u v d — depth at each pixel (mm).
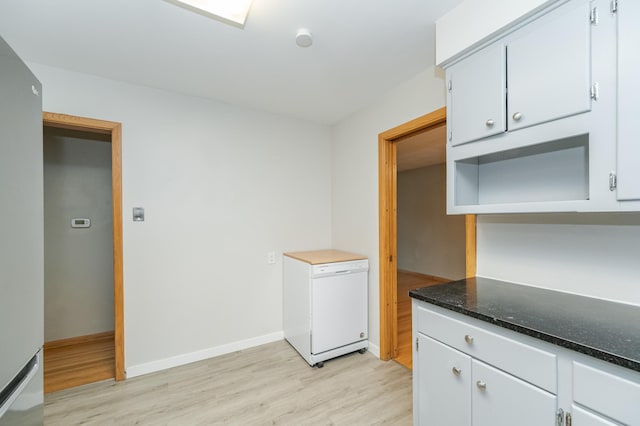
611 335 929
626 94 965
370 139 2646
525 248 1557
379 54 1872
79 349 2773
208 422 1749
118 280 2186
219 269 2604
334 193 3197
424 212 5820
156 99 2340
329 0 1387
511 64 1275
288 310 2797
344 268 2510
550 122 1160
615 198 995
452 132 1541
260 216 2816
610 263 1265
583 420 878
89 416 1801
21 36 1640
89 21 1519
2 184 992
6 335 1007
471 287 1538
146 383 2152
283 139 2949
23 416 1112
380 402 1928
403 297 4328
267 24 1562
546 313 1138
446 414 1305
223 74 2121
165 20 1516
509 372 1064
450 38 1490
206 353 2529
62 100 2025
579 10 1070
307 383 2146
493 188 1660
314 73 2113
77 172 2969
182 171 2443
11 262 1040
